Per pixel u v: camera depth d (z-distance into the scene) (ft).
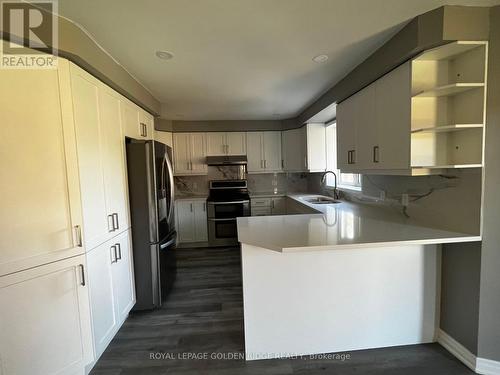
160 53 6.31
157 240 8.16
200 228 14.83
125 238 7.57
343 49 6.29
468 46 4.98
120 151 7.41
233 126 15.38
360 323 6.23
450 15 4.78
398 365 5.76
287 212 14.80
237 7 4.57
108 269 6.56
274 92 9.71
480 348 5.43
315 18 4.98
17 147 4.60
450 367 5.67
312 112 11.56
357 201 10.57
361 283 6.16
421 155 5.66
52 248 4.98
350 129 8.23
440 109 5.70
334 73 7.83
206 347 6.49
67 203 5.15
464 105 5.41
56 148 4.99
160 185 8.46
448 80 5.57
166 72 7.51
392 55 5.76
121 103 7.53
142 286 8.15
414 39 5.10
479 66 5.02
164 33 5.41
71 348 5.31
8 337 4.57
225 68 7.33
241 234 5.95
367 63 6.77
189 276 10.83
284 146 15.47
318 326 6.15
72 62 5.26
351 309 6.19
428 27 4.91
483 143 5.08
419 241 5.17
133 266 8.05
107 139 6.68
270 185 16.98
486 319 5.34
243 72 7.65
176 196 15.87
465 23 4.83
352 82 7.60
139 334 7.04
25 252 4.69
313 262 6.03
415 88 5.52
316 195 14.02
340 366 5.79
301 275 6.03
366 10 4.78
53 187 4.97
